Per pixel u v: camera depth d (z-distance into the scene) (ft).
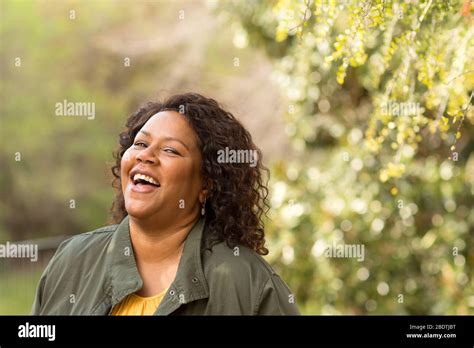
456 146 23.90
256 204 11.87
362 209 25.02
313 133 27.45
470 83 12.84
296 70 26.58
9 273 41.75
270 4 25.41
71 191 66.23
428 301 24.85
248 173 11.69
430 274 24.81
